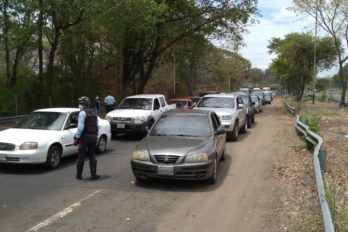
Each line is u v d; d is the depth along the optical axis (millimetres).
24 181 10008
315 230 6691
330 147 15680
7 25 23000
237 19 34719
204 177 9445
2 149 10820
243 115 20391
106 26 27000
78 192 9016
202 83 79500
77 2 21906
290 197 8656
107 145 16234
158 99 19516
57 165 11625
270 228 6891
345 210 7383
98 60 34844
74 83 31031
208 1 34312
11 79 31062
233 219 7363
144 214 7578
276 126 24797
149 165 9352
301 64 66375
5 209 7777
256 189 9375
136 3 24203
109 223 7078
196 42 37250
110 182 9961
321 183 7969
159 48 38625
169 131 10633
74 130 12367
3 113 24516
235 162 12695
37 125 12078
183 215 7559
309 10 44719
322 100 68938
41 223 7020
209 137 10328
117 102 35500
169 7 30609
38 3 22328
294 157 13359
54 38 26500
